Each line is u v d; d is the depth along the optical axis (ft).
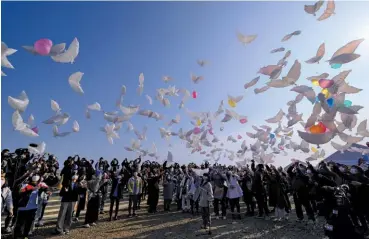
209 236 21.34
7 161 24.70
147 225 25.86
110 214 28.19
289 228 22.95
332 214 13.91
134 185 31.14
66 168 28.60
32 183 20.65
